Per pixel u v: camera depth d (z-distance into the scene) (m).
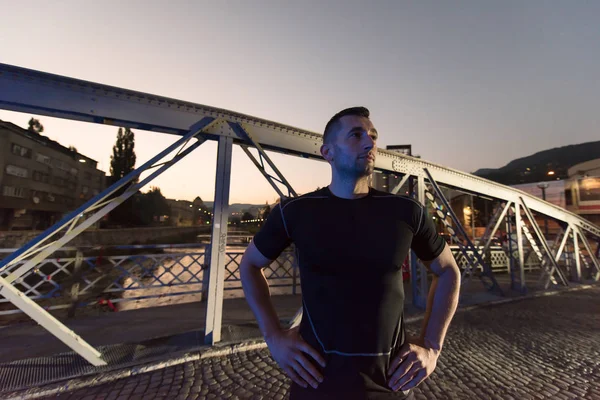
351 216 1.15
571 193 27.09
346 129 1.25
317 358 1.03
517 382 3.20
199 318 4.89
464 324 5.11
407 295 6.99
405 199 1.23
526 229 8.09
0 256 8.30
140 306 5.80
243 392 2.87
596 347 4.16
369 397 1.00
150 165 3.54
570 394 2.99
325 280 1.10
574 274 9.21
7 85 2.97
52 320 2.93
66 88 3.23
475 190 7.12
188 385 2.96
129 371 3.14
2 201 24.36
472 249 6.73
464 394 2.96
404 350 1.08
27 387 2.80
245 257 1.36
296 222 1.20
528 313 5.80
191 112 3.91
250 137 4.23
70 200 34.31
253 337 4.05
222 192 4.02
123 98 3.52
